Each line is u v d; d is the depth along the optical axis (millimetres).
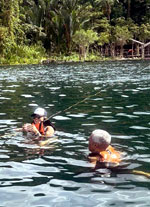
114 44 54156
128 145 4773
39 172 3793
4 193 3264
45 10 52938
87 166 3916
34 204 3020
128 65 31688
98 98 10047
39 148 4723
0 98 10336
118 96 10391
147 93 10922
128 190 3250
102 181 3473
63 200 3086
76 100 9680
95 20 56062
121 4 61750
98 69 26188
